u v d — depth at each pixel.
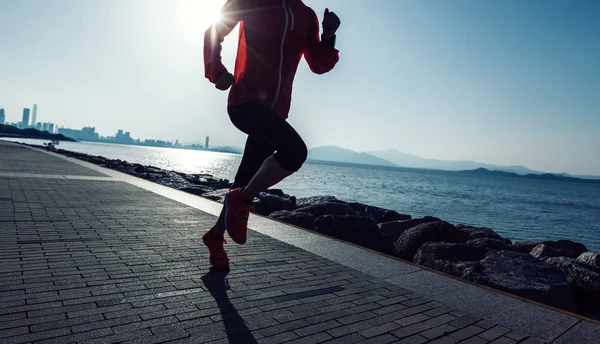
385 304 2.61
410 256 6.00
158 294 2.49
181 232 4.45
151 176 17.25
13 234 3.83
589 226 24.88
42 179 9.48
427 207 28.77
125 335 1.90
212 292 2.59
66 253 3.29
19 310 2.10
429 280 3.25
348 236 6.60
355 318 2.33
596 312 4.54
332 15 2.52
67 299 2.30
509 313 2.59
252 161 2.74
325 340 2.00
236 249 3.86
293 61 2.53
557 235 19.50
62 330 1.90
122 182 10.10
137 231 4.36
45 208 5.47
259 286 2.78
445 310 2.57
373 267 3.55
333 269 3.39
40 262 2.99
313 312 2.37
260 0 2.40
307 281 2.99
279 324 2.16
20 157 18.83
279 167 2.25
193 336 1.94
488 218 24.86
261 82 2.36
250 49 2.38
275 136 2.23
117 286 2.58
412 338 2.10
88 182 9.52
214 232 3.01
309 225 7.10
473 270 4.08
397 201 31.72
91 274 2.79
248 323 2.14
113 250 3.49
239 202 2.50
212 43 2.22
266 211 9.59
